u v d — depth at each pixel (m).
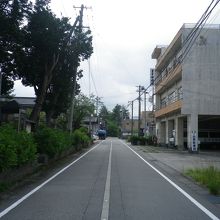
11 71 28.77
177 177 20.14
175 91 58.75
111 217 9.78
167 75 62.75
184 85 50.06
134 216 9.96
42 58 31.94
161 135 75.25
